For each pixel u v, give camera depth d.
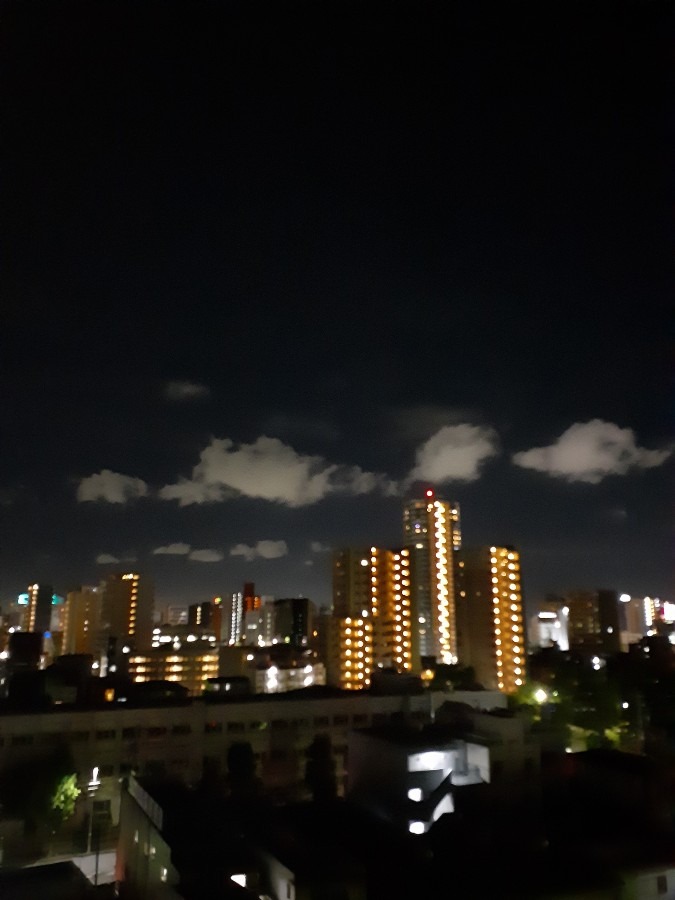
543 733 50.31
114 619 159.88
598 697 69.62
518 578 122.75
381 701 67.06
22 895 31.78
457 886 27.55
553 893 26.23
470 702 70.25
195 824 32.72
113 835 51.00
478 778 44.62
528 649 127.50
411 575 129.38
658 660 88.00
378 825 37.62
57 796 50.06
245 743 59.38
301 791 57.03
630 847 30.31
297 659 115.75
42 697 62.22
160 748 58.88
